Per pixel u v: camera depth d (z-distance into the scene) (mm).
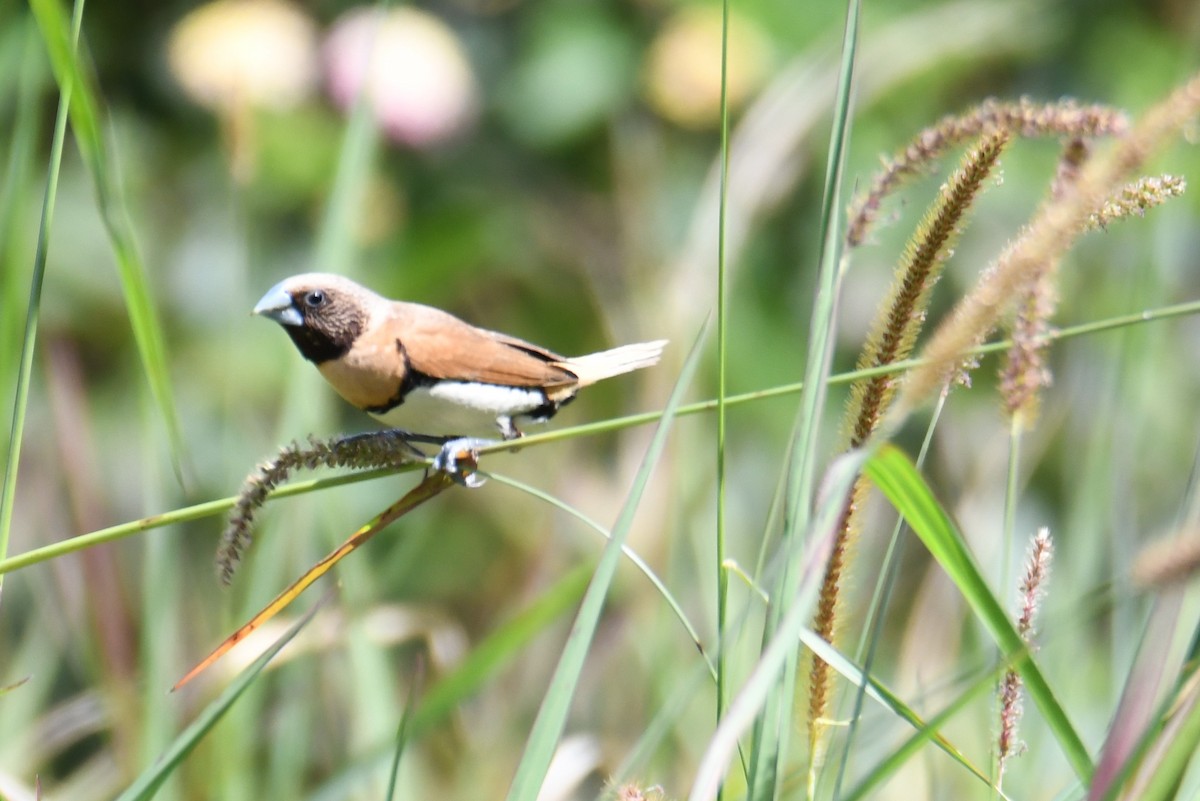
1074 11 12844
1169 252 9305
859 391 5055
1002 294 4152
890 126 12438
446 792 9633
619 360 8266
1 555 5668
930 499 4516
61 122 5688
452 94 11883
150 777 5098
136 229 11789
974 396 12281
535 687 9844
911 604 11375
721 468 4980
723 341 5000
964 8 12234
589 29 12602
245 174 8836
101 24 12570
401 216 12438
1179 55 12734
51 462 9406
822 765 5324
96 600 8625
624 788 5020
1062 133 4797
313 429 8578
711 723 8922
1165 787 4266
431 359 7805
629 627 9719
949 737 8680
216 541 10656
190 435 11266
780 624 4738
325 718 8797
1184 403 11781
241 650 7695
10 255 6523
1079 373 10562
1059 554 11594
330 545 8180
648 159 12547
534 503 12430
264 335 11781
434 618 8477
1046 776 7910
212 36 11609
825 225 5082
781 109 10906
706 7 12375
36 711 8578
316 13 12680
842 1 12266
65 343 11352
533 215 12867
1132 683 4266
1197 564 3734
